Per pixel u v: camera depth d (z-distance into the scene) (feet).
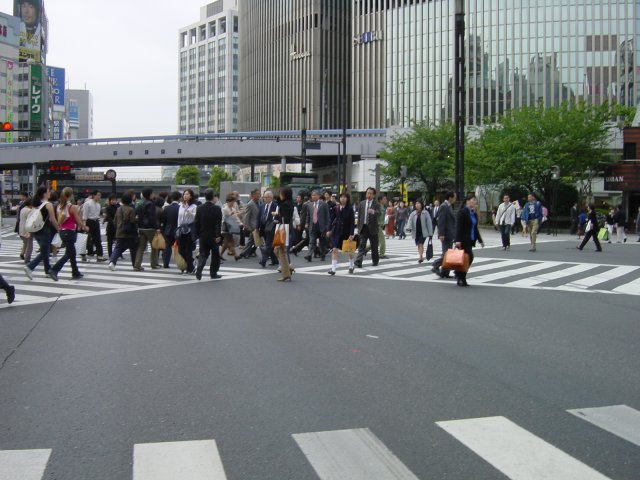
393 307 33.47
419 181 198.18
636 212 147.02
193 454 13.47
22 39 380.58
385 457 13.32
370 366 21.08
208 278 46.70
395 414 16.16
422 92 305.32
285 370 20.52
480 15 286.66
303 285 42.78
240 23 427.33
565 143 136.36
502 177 143.33
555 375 20.13
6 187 362.33
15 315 30.76
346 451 13.65
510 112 159.12
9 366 20.97
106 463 13.00
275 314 31.07
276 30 372.58
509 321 29.71
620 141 162.91
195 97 627.87
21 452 13.57
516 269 54.80
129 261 61.11
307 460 13.17
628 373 20.48
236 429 15.05
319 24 339.57
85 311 31.94
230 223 61.11
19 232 59.31
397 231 110.93
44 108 362.74
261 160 248.52
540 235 123.13
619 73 269.85
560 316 31.24
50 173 120.37
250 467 12.81
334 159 250.78
